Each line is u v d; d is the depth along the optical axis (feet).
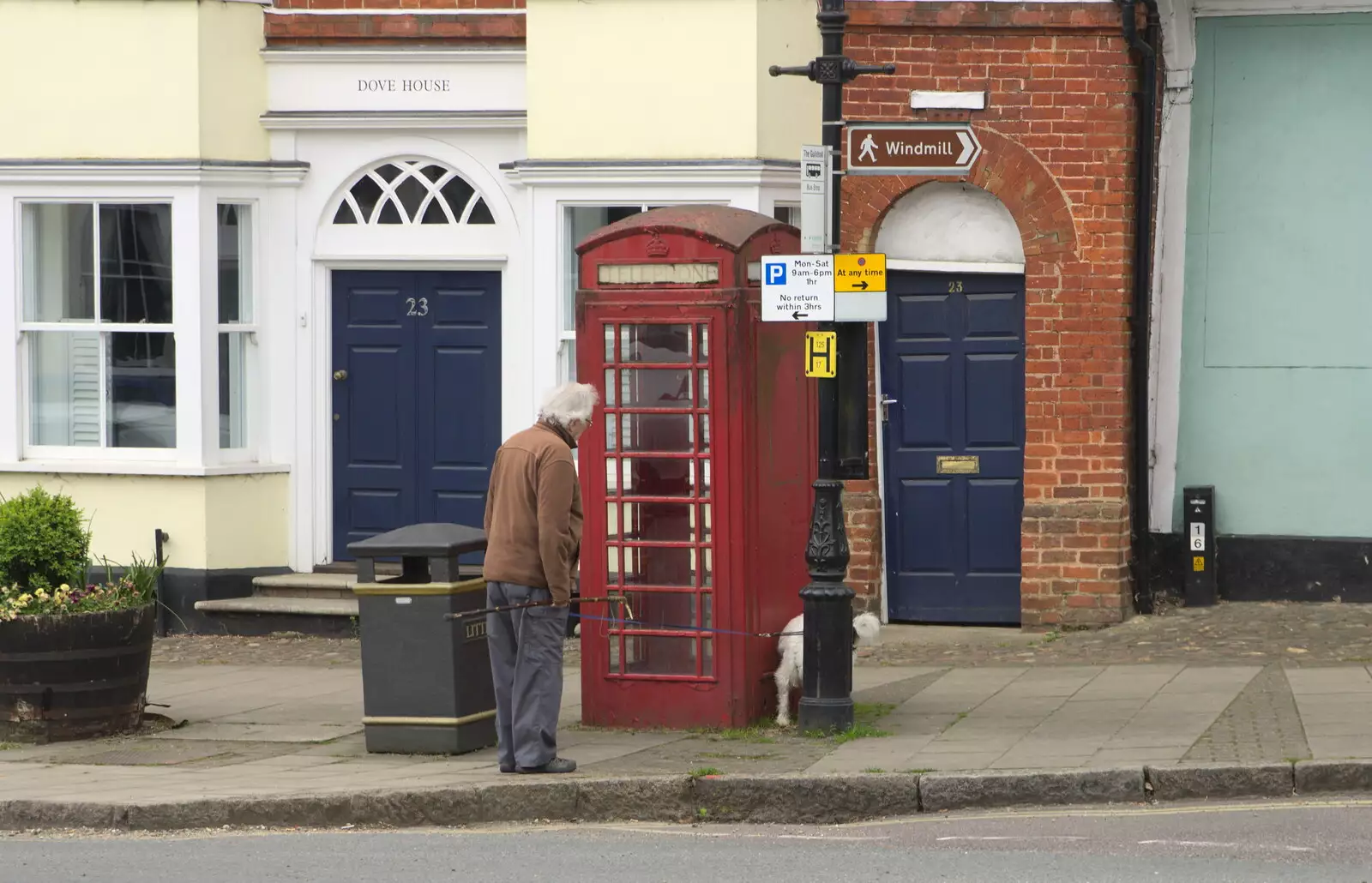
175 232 48.29
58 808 29.96
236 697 40.27
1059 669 39.63
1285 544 45.37
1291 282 45.24
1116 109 44.24
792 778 29.60
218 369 48.91
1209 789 29.04
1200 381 45.85
